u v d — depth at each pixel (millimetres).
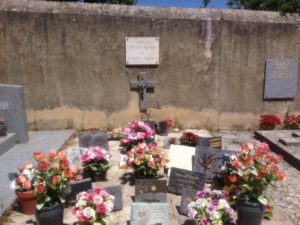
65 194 3260
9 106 5680
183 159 4637
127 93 6906
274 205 3818
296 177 4715
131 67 6801
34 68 6602
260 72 7027
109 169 4750
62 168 3027
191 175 3867
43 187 2869
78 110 6891
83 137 5402
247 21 6762
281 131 6703
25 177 3213
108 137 6301
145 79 6828
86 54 6645
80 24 6508
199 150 4355
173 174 3961
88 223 2836
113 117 6996
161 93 6969
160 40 6715
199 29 6730
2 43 6441
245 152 3410
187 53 6820
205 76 6949
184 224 3250
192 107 7086
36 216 2934
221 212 2854
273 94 7113
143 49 6715
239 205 3076
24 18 6375
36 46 6512
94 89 6824
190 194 3434
